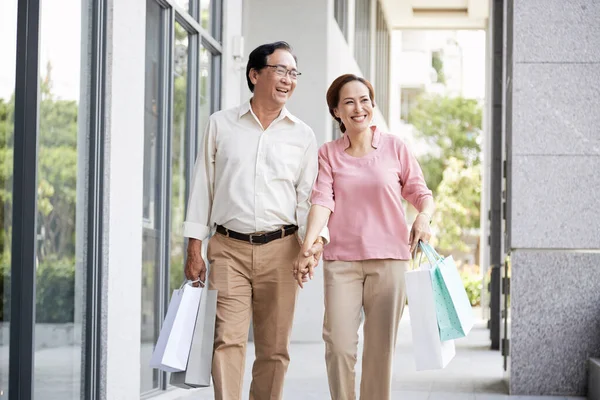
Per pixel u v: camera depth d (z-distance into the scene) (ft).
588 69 27.37
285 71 17.03
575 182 27.32
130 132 21.25
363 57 68.49
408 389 29.25
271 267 17.21
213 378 17.08
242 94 45.09
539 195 27.40
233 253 17.19
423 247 17.44
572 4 27.50
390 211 17.79
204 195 17.40
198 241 17.35
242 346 17.26
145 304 25.67
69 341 18.86
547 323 27.37
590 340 27.25
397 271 17.76
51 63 17.79
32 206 17.08
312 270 17.02
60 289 18.40
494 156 44.98
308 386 30.42
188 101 29.94
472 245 159.22
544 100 27.48
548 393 27.43
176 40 28.37
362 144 18.03
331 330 17.72
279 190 17.21
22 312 17.12
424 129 169.17
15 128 16.98
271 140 17.21
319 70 47.24
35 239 17.17
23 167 17.08
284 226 17.34
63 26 18.25
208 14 32.14
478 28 89.61
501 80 44.21
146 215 25.73
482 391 28.68
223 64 33.55
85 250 19.54
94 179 19.62
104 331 19.92
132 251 21.53
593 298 27.25
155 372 26.32
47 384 17.92
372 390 18.03
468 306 17.11
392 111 96.37
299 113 47.34
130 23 21.09
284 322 17.51
